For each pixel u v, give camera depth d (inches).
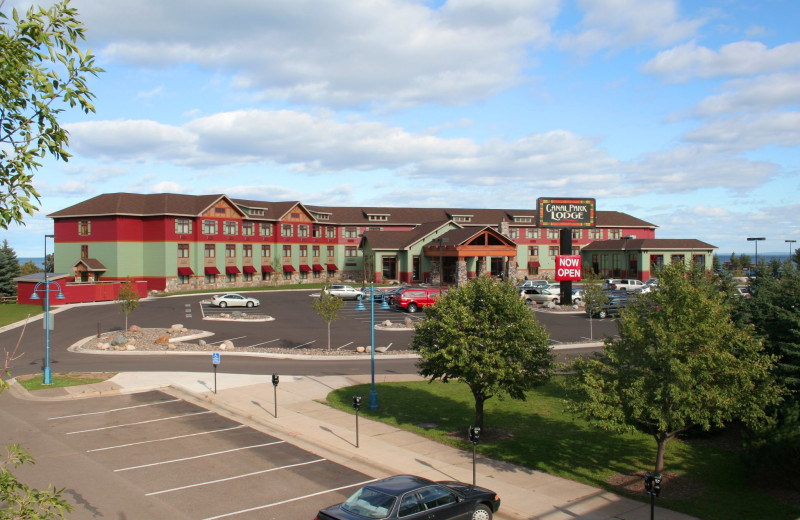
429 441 730.2
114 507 528.1
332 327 1720.0
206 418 837.8
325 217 3474.4
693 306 552.4
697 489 572.4
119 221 2559.1
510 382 711.7
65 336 1551.4
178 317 1886.1
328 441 723.4
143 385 1025.5
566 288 2149.4
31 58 240.5
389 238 3166.8
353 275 3484.3
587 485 584.7
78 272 2559.1
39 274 2308.1
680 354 536.7
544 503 536.7
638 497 550.3
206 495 558.9
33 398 942.4
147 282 2605.8
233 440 736.3
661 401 533.6
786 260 807.7
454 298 747.4
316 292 2778.1
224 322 1796.3
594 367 581.9
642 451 690.2
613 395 540.4
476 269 3078.2
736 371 527.8
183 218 2679.6
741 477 601.3
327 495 561.0
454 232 2984.7
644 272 3065.9
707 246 3115.2
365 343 1477.6
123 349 1373.0
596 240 3592.5
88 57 246.4
